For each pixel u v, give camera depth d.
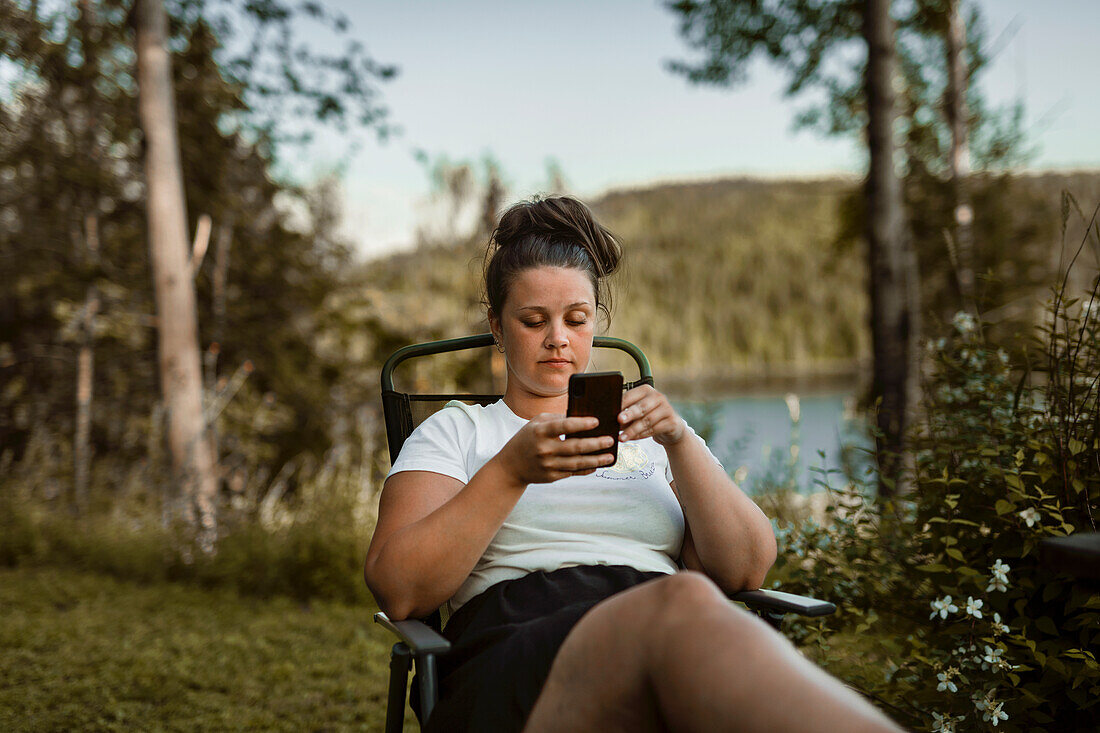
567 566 1.44
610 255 1.67
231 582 4.59
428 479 1.46
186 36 7.54
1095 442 1.68
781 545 2.14
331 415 9.52
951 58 8.13
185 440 6.06
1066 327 1.77
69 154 8.23
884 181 5.61
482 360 10.27
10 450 8.28
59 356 8.62
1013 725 1.59
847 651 2.12
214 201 8.63
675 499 1.59
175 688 2.88
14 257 8.25
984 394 1.96
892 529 2.06
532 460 1.26
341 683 3.04
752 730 0.79
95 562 5.09
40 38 7.48
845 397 5.12
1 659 3.12
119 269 8.45
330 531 4.82
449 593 1.33
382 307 10.87
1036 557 1.67
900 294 5.52
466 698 1.14
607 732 0.95
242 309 9.09
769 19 6.62
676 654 0.88
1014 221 8.26
